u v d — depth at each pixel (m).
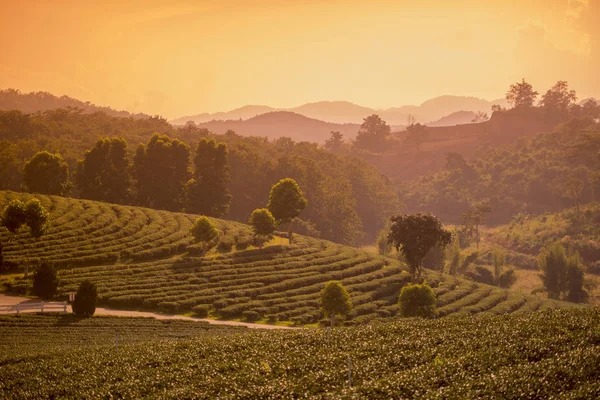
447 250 108.25
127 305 62.78
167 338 48.62
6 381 33.94
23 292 62.69
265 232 84.25
